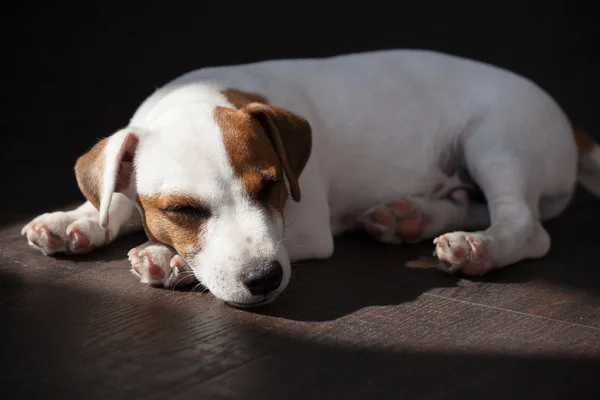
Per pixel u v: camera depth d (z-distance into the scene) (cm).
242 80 371
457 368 269
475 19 923
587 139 438
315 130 379
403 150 400
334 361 273
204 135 310
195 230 307
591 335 294
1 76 746
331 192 396
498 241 355
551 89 673
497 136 391
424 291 335
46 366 270
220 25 910
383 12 955
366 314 312
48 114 628
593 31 875
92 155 328
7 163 513
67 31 898
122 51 820
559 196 419
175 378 262
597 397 251
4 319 307
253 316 309
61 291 333
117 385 257
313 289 336
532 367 270
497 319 308
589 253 382
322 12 957
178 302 322
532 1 1002
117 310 314
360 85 396
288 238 354
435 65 413
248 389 254
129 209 375
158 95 371
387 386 256
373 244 395
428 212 393
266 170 308
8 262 365
